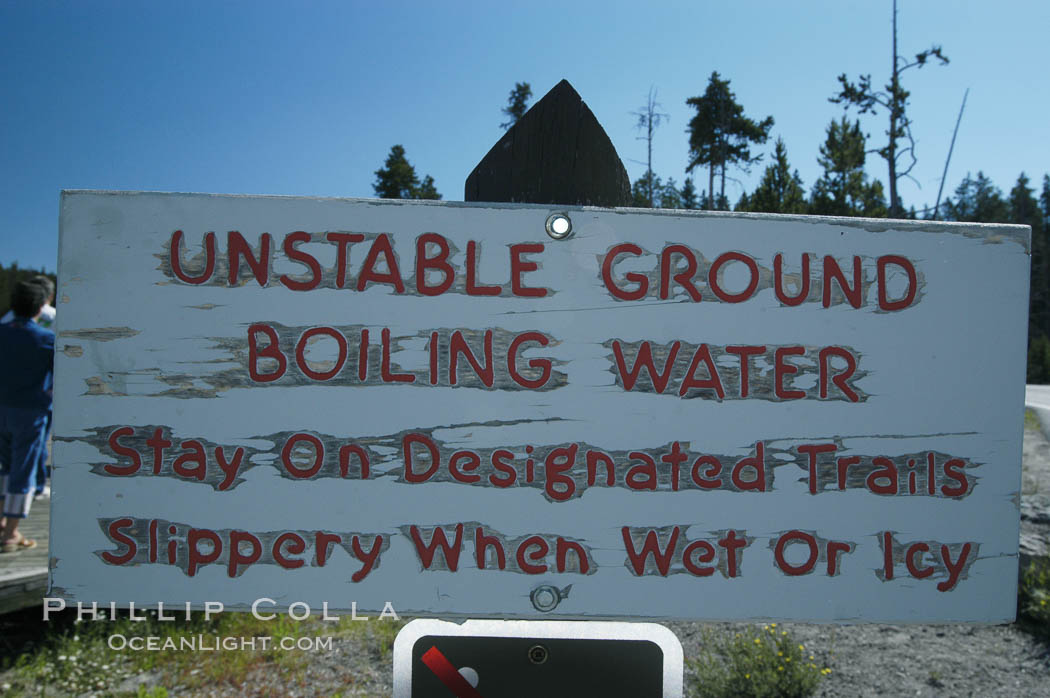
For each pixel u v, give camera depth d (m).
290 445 1.79
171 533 1.78
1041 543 5.84
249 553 1.78
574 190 2.01
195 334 1.79
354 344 1.80
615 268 1.83
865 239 1.85
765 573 1.81
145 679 4.30
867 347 1.84
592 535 1.80
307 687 4.21
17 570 4.57
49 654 4.54
